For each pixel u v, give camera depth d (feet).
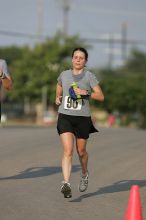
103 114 586.45
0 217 67.72
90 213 71.41
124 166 114.83
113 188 89.51
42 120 504.43
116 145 160.15
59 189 86.63
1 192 83.10
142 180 97.86
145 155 135.03
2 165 112.16
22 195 81.15
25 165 112.88
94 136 195.11
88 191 86.12
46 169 107.96
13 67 532.73
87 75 78.59
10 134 196.24
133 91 568.00
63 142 77.25
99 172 106.01
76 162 119.44
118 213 71.92
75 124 78.02
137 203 60.13
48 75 503.20
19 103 586.45
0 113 86.58
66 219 67.72
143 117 558.97
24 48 516.32
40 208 73.15
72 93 77.46
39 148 146.00
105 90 572.10
